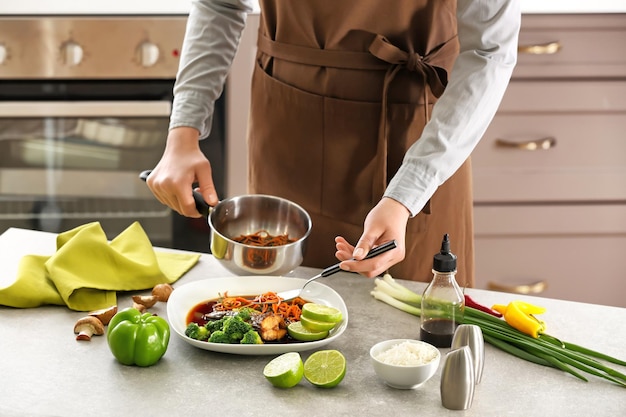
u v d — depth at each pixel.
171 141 1.98
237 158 2.97
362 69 1.95
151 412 1.37
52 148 2.91
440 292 1.59
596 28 3.00
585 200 3.15
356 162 2.01
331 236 2.09
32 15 2.79
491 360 1.56
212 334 1.56
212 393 1.43
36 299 1.72
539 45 3.01
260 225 1.92
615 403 1.43
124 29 2.81
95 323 1.61
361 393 1.44
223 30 2.07
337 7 1.89
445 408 1.40
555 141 3.10
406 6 1.88
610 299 3.23
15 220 2.97
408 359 1.45
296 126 2.04
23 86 2.84
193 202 1.88
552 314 1.74
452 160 1.72
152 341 1.49
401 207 1.67
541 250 3.18
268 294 1.72
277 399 1.41
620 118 3.09
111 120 2.89
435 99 1.99
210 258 2.00
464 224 2.12
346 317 1.65
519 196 3.13
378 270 1.62
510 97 3.05
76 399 1.40
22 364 1.50
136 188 2.97
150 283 1.82
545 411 1.40
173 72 2.85
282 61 2.04
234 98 2.93
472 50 1.77
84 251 1.79
